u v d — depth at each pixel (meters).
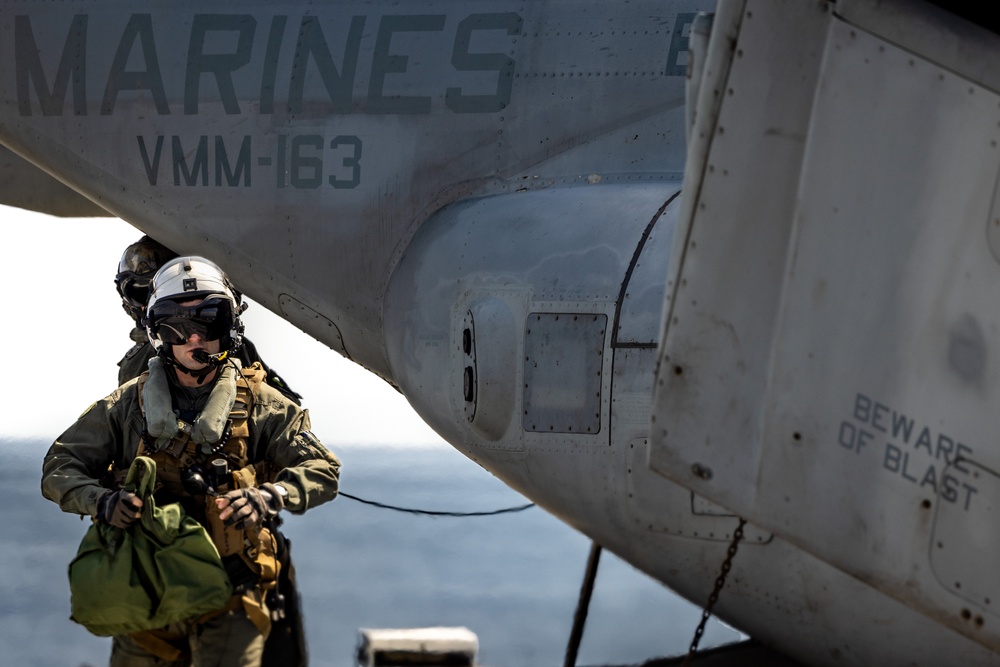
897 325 2.61
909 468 2.62
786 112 2.63
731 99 2.65
